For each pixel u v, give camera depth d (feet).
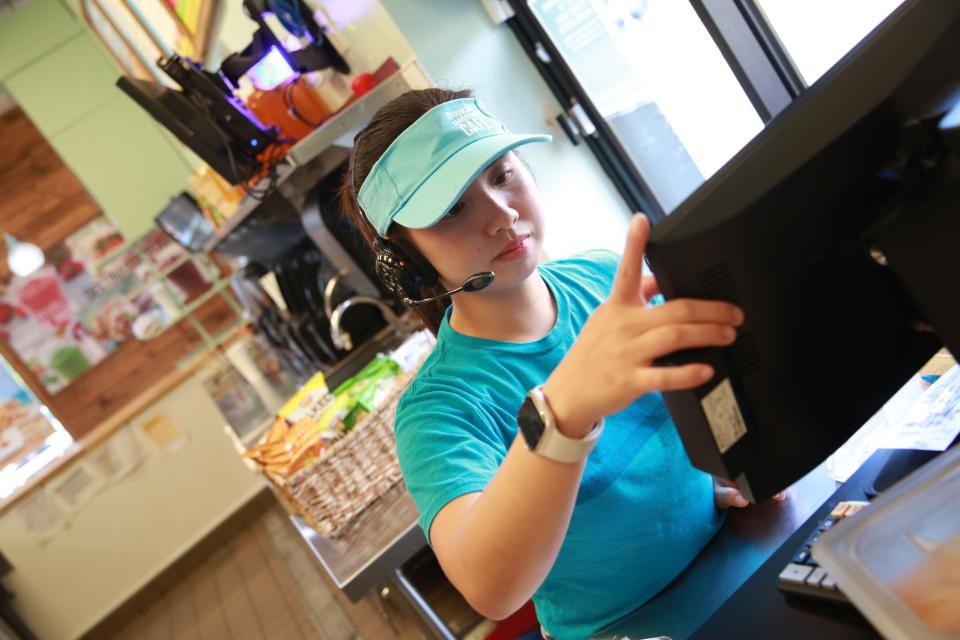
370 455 5.68
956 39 2.05
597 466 3.24
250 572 15.07
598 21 6.97
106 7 13.42
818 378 2.23
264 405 11.16
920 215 2.00
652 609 3.30
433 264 3.28
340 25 7.48
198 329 17.17
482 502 2.44
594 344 2.08
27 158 16.46
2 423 16.76
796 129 2.00
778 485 2.31
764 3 5.58
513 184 3.17
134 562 16.71
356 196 3.49
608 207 7.73
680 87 6.72
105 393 17.12
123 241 16.87
